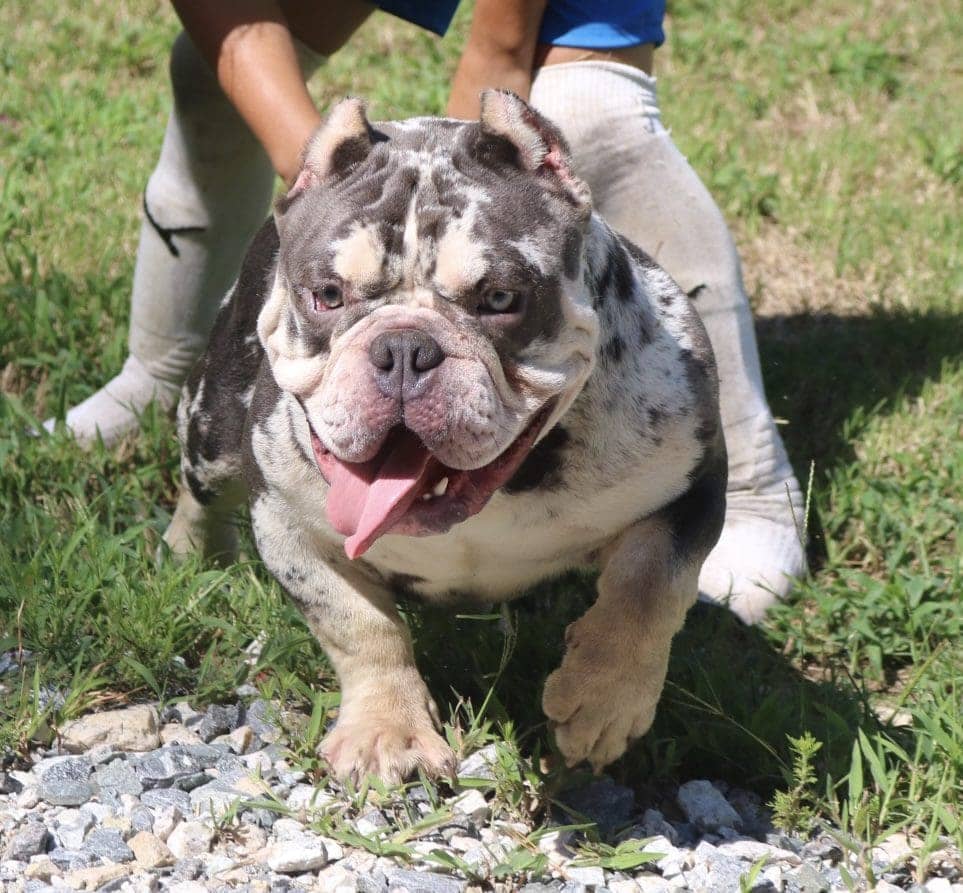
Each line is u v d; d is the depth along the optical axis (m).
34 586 4.43
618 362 3.78
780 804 3.79
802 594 5.24
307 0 5.32
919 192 8.59
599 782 3.93
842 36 10.35
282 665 4.30
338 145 3.61
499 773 3.82
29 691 4.08
